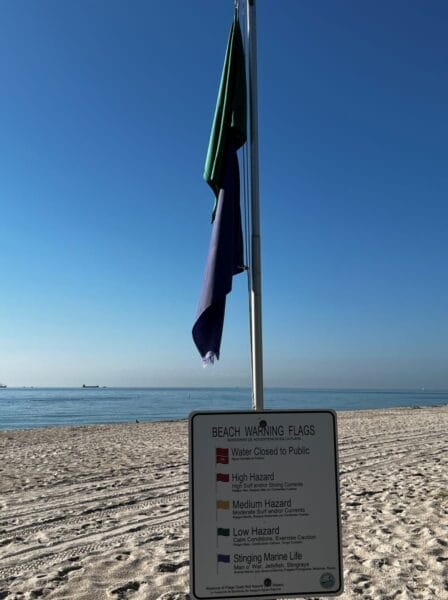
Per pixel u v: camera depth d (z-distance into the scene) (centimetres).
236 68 486
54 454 1568
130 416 5259
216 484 345
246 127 478
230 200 460
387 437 1848
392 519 761
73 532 732
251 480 347
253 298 442
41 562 607
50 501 936
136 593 505
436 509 806
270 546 342
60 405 8181
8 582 545
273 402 9019
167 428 2583
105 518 810
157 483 1085
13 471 1256
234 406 7575
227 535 342
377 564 570
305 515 347
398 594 493
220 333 452
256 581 339
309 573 342
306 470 350
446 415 3388
